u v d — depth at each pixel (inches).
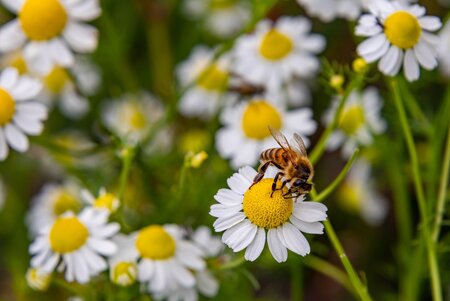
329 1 17.2
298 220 13.8
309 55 17.9
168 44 21.0
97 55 19.8
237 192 13.9
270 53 17.8
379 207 19.6
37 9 16.8
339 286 19.6
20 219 19.7
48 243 15.7
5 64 19.8
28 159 20.3
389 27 15.1
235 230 13.8
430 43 15.2
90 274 15.6
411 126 17.2
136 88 20.4
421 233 16.1
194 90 19.7
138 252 15.7
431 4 19.5
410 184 18.9
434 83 19.4
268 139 16.9
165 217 16.9
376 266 19.3
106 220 15.8
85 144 19.9
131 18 20.9
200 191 17.7
